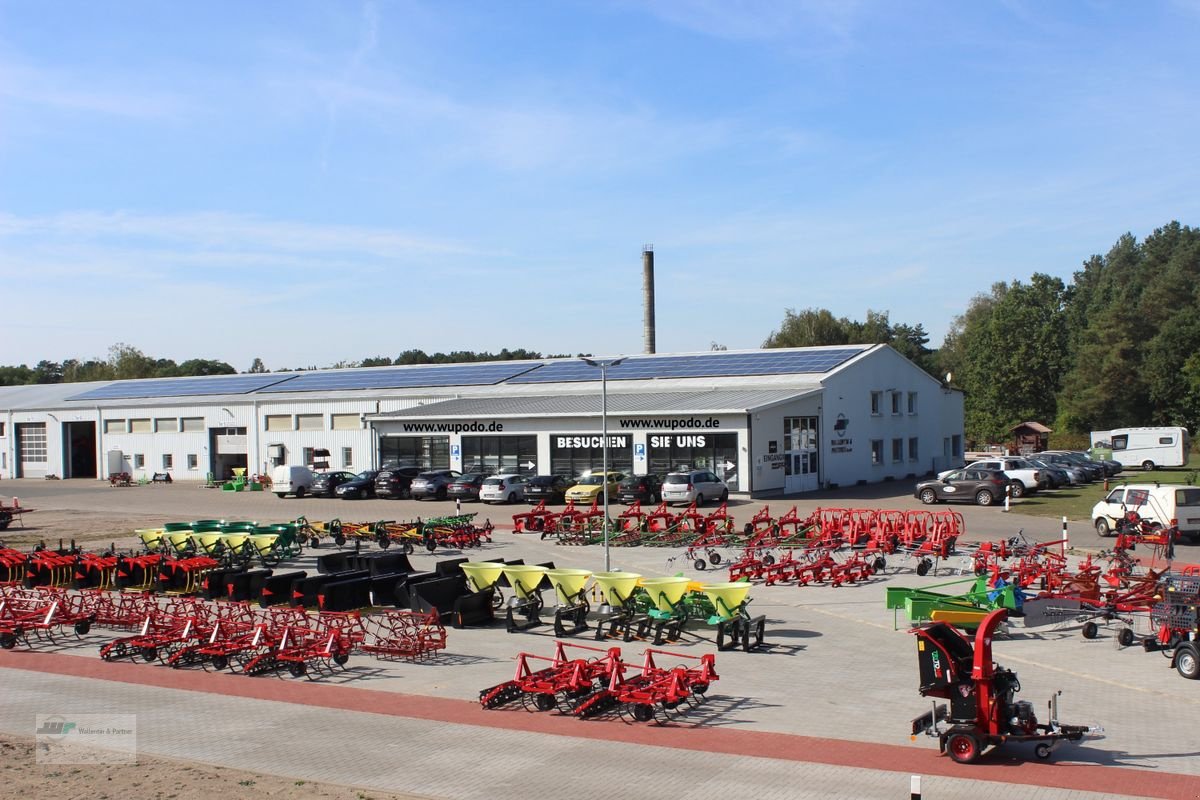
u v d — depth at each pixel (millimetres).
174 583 26422
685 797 11273
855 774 11961
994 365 100875
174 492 62219
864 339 125125
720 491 46812
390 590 23219
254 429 69875
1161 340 90500
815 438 54312
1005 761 12398
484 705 15164
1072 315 127062
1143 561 28594
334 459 66500
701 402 52406
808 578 26453
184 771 12445
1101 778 11727
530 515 38625
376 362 155625
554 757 12828
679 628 19922
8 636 20219
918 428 66062
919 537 30922
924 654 12648
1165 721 14039
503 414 55688
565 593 21062
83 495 60812
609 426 52750
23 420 81250
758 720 14359
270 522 41656
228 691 16562
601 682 15617
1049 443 93625
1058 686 16031
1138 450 68250
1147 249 141250
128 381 86812
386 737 13820
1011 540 28766
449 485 52469
